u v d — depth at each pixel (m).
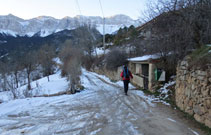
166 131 3.27
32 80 31.36
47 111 4.90
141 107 5.20
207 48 4.17
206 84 3.30
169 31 7.00
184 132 3.20
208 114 3.20
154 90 7.27
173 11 6.77
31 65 26.64
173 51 6.90
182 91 4.70
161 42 7.68
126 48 19.36
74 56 9.19
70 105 5.64
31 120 4.08
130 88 9.63
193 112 3.91
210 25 5.51
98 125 3.65
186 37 6.02
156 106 5.29
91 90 9.06
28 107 5.46
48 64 35.19
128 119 4.05
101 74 23.00
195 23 5.88
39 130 3.41
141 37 15.94
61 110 4.98
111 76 17.52
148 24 9.04
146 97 6.73
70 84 8.34
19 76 24.86
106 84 12.08
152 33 8.70
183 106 4.55
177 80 5.28
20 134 3.23
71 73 8.49
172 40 6.87
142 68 10.27
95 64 29.55
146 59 8.23
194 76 3.91
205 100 3.32
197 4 5.87
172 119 3.97
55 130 3.40
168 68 7.48
